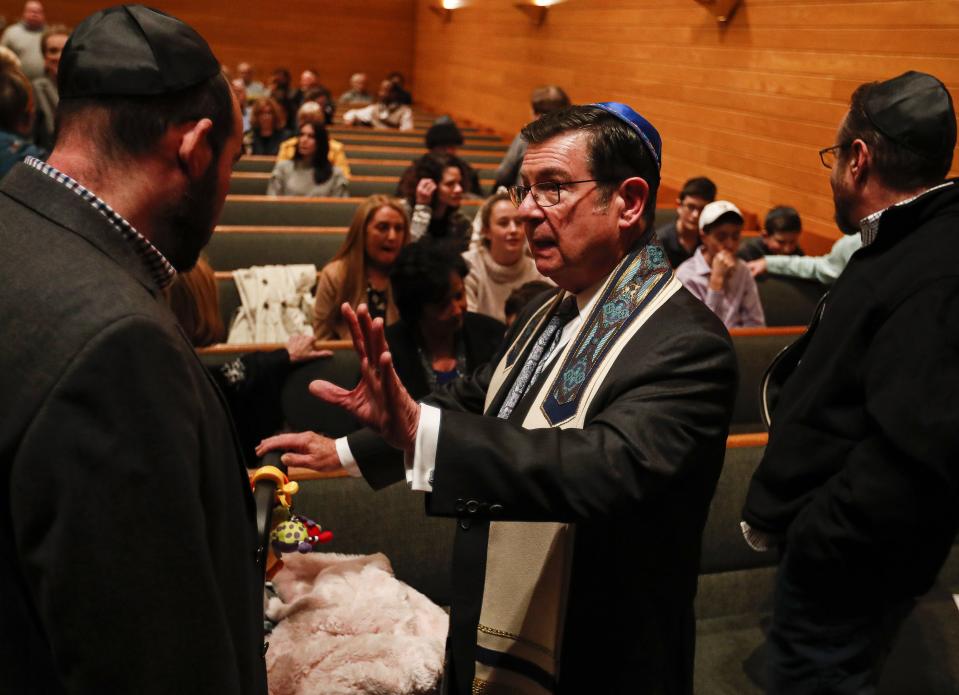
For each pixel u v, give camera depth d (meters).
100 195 0.84
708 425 1.11
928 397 1.26
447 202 4.20
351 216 5.70
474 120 10.70
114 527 0.74
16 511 0.74
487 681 1.21
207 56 0.88
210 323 2.69
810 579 1.42
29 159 0.85
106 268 0.80
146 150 0.84
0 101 3.69
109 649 0.75
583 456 1.04
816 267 4.16
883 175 1.55
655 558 1.19
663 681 1.22
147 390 0.76
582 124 1.20
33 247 0.79
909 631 1.71
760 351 3.49
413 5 13.60
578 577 1.18
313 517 1.91
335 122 11.20
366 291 3.40
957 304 1.29
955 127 1.53
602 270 1.25
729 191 5.77
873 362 1.33
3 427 0.74
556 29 8.28
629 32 6.92
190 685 0.79
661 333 1.14
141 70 0.83
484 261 3.55
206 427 0.84
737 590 2.23
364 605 1.51
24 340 0.75
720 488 2.22
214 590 0.81
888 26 4.39
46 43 5.77
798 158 5.11
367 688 1.40
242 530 0.94
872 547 1.32
